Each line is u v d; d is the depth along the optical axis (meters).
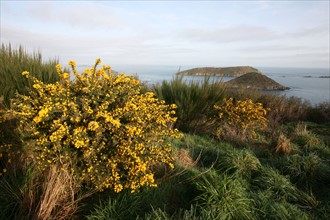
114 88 3.08
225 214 2.46
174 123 5.77
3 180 2.53
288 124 7.42
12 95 3.38
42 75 4.09
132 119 2.83
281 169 3.80
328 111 8.73
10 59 4.07
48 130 2.54
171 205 2.71
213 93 6.02
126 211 2.44
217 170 3.55
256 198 2.90
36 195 2.45
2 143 2.55
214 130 5.75
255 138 5.55
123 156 2.61
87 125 2.63
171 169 3.20
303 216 2.64
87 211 2.45
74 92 2.90
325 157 4.45
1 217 2.21
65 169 2.39
